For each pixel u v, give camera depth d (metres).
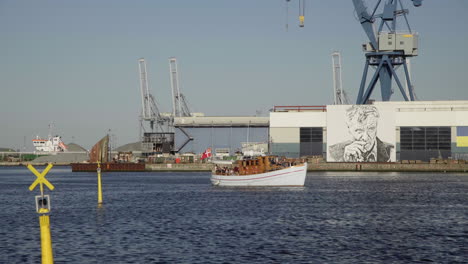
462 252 51.34
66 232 62.19
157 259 48.00
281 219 73.06
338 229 64.50
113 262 47.03
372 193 117.38
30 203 99.56
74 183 166.00
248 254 49.91
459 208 87.88
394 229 64.81
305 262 46.94
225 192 117.12
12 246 54.12
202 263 46.56
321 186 138.50
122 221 71.19
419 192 120.81
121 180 181.25
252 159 127.31
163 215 77.44
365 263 46.78
